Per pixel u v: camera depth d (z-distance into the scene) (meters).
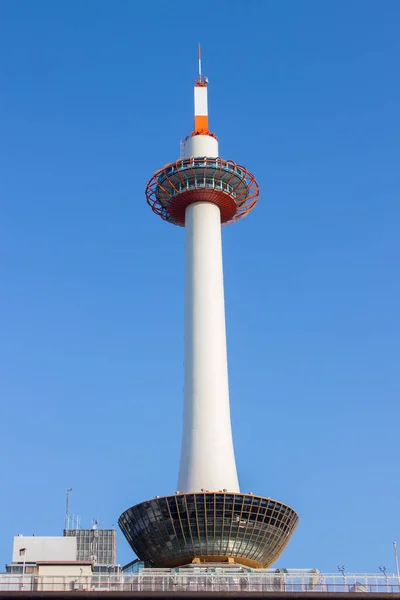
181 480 131.38
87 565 112.81
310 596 101.12
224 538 122.50
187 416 135.88
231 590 102.75
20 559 125.19
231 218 156.00
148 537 125.38
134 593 99.88
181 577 106.44
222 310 143.88
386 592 102.62
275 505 124.88
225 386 138.25
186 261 147.38
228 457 132.62
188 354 140.12
